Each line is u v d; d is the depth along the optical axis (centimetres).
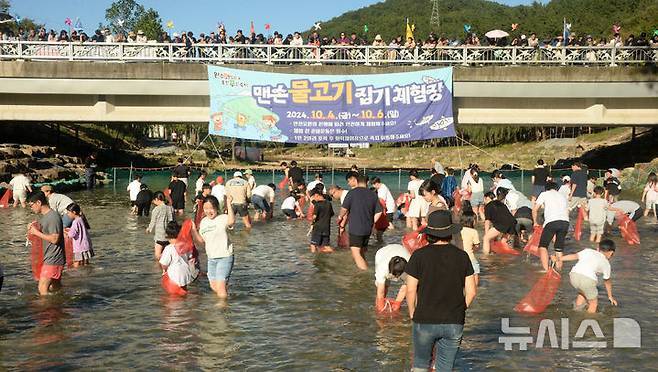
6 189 2562
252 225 2008
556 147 4912
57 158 3612
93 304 1067
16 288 1167
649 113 3052
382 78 2741
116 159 4609
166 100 2995
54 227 1120
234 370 783
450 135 2748
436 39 3133
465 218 1200
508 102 3041
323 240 1549
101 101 2975
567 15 9938
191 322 973
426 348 648
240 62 2870
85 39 3175
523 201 1839
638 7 9256
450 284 645
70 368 786
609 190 2148
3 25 6075
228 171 4575
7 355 827
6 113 2978
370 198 1341
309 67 2791
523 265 1389
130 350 850
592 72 2919
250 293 1146
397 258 993
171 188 2219
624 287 1188
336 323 967
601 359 823
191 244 1155
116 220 2094
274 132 2755
